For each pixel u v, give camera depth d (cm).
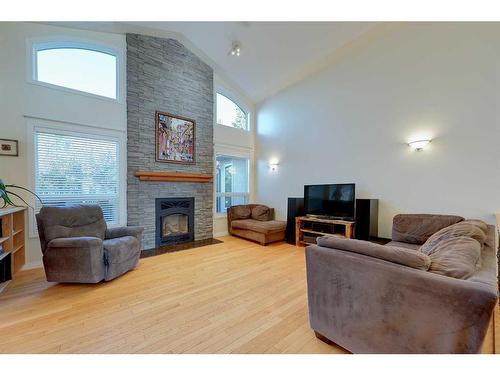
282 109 529
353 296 139
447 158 307
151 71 405
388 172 362
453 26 302
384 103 365
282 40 377
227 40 396
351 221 367
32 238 303
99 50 361
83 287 246
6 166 287
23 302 213
